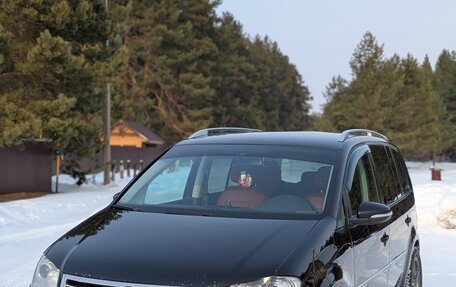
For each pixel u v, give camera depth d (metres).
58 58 19.38
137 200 4.87
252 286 3.32
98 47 22.28
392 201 5.72
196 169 5.20
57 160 23.30
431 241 10.63
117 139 47.94
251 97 72.88
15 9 19.78
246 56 79.25
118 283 3.41
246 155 5.07
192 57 57.38
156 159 5.44
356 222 4.38
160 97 58.44
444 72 87.38
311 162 4.77
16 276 7.53
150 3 57.12
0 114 18.88
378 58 62.75
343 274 3.91
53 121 19.83
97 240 3.90
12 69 19.61
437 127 65.38
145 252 3.62
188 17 61.34
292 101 99.12
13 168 20.92
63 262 3.70
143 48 56.22
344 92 65.44
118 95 30.98
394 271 5.39
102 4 22.42
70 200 18.03
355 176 4.84
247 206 4.56
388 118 58.91
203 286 3.31
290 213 4.27
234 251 3.56
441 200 12.44
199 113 58.00
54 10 19.89
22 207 15.06
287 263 3.46
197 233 3.86
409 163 71.56
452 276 7.79
